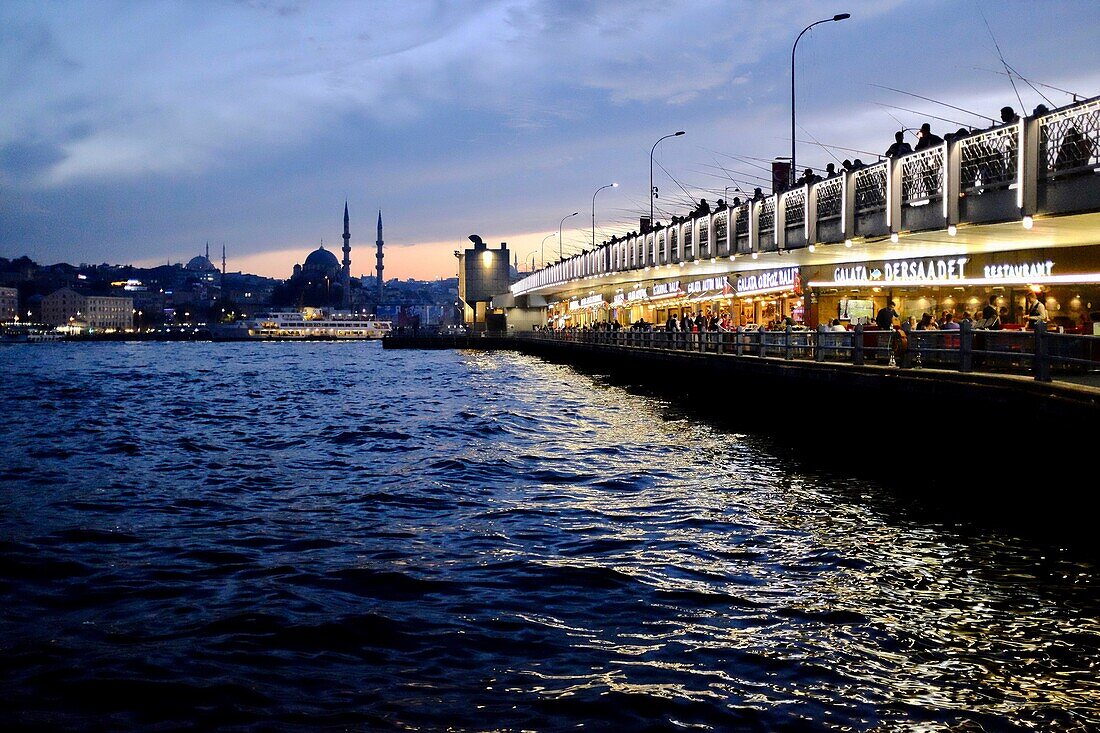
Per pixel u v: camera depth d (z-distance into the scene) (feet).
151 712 28.40
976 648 33.73
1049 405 50.83
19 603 39.45
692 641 34.42
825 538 50.44
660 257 191.42
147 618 37.27
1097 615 37.14
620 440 95.86
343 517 57.47
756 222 138.62
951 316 101.81
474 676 31.12
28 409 144.87
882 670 31.71
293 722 27.73
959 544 48.52
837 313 132.67
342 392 179.11
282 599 39.60
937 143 91.91
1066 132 71.20
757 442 92.73
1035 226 82.23
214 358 429.79
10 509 60.54
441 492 65.87
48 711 28.48
